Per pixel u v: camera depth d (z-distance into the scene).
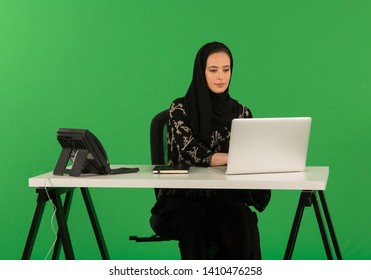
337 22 4.54
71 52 4.61
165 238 3.45
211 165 3.32
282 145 3.11
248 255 3.21
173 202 3.32
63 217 3.12
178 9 4.59
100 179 3.01
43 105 4.62
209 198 3.40
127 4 4.60
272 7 4.56
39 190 3.05
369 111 4.53
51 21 4.60
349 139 4.55
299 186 2.90
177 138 3.41
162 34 4.60
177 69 4.60
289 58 4.57
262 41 4.57
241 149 3.05
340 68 4.54
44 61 4.61
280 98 4.58
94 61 4.61
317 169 3.30
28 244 3.09
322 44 4.55
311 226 4.58
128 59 4.61
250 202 3.46
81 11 4.59
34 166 4.62
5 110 4.62
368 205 4.55
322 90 4.55
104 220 4.64
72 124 4.62
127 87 4.62
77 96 4.62
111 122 4.62
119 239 4.64
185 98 3.49
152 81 4.61
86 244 4.63
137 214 4.64
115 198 4.63
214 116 3.46
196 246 3.16
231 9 4.57
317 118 4.56
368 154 4.55
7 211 4.63
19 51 4.60
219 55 3.39
